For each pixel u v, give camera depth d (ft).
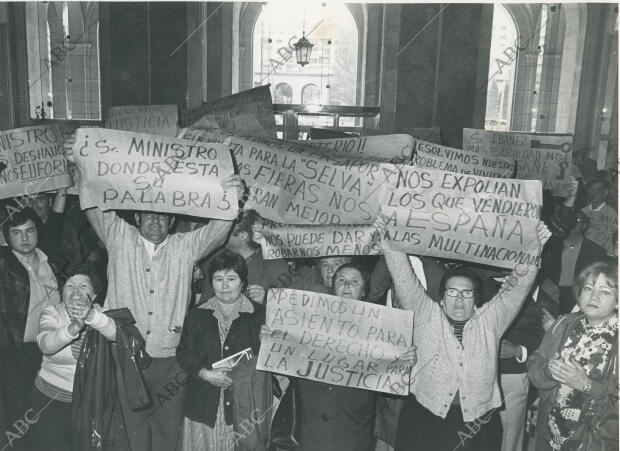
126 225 10.43
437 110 28.35
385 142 11.81
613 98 30.73
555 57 32.42
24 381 11.10
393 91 28.55
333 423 9.83
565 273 14.90
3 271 11.07
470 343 9.47
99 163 10.11
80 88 35.42
